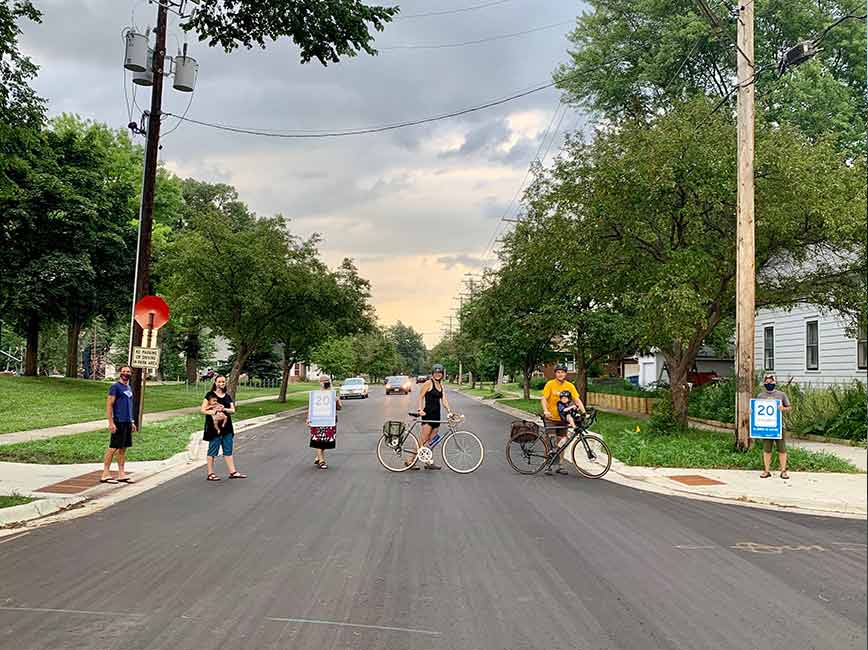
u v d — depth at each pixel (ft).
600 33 117.70
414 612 19.79
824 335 78.38
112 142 158.92
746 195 52.19
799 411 66.23
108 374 256.52
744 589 22.03
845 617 19.42
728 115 63.72
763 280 64.69
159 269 118.62
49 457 51.16
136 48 65.21
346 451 60.44
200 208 219.00
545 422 48.16
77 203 118.42
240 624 18.80
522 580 22.90
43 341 228.84
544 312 96.07
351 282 125.90
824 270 62.54
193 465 51.62
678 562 25.21
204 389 174.50
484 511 34.35
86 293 124.26
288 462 53.11
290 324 122.62
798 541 28.55
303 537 28.76
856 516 34.01
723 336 102.17
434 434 49.47
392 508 35.01
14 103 44.80
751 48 52.16
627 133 62.69
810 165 55.83
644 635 18.06
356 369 342.23
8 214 109.19
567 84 119.75
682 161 58.54
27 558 25.64
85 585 22.26
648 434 66.23
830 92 99.81
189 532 29.73
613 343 94.89
